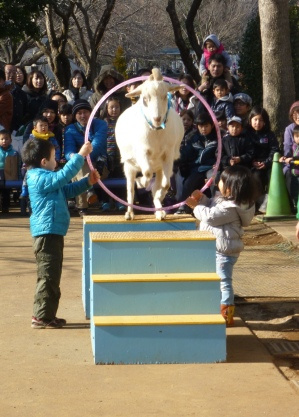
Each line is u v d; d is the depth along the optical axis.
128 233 6.31
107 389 5.29
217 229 6.70
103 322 5.76
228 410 4.91
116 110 12.58
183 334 5.81
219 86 12.31
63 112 12.68
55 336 6.49
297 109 11.68
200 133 12.12
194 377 5.52
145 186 6.69
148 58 43.06
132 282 5.91
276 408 4.95
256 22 19.81
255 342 6.36
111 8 25.53
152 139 6.21
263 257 9.36
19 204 14.24
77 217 12.38
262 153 11.98
